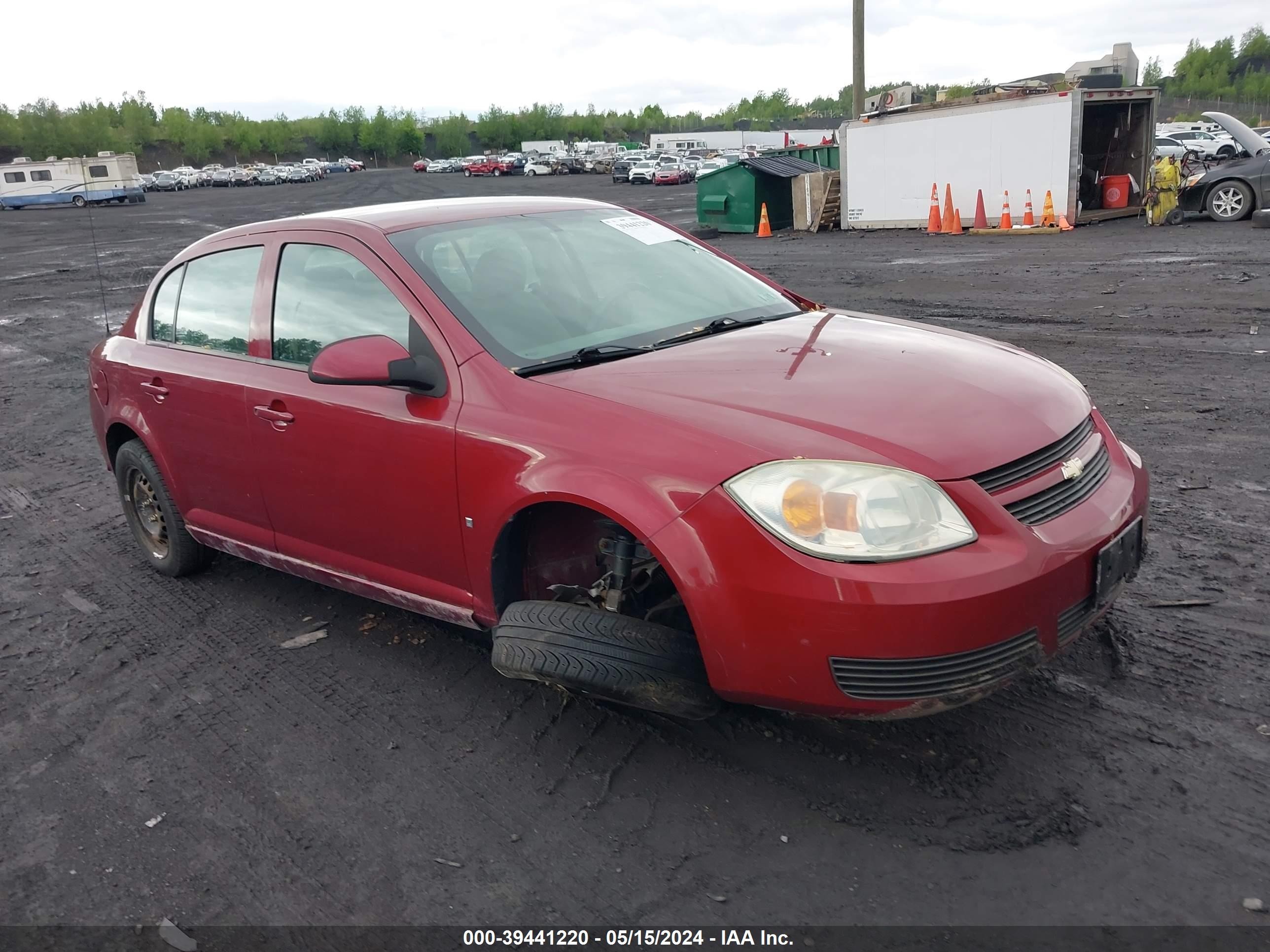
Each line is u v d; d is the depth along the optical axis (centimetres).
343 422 336
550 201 409
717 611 251
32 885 266
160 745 331
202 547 461
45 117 11431
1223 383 692
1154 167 1733
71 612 446
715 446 255
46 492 641
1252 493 481
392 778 302
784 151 2947
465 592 323
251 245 396
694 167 5341
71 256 2533
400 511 328
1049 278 1244
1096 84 1959
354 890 255
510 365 306
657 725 315
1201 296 1028
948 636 237
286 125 16188
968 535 243
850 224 2177
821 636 241
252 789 302
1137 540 284
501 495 289
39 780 316
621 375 294
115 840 283
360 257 347
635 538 282
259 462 376
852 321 357
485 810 283
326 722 336
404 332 328
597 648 273
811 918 233
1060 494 266
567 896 247
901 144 2027
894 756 290
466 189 5494
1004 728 299
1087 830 254
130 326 462
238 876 264
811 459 246
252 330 383
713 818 271
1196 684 316
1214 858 241
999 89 1895
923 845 254
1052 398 289
